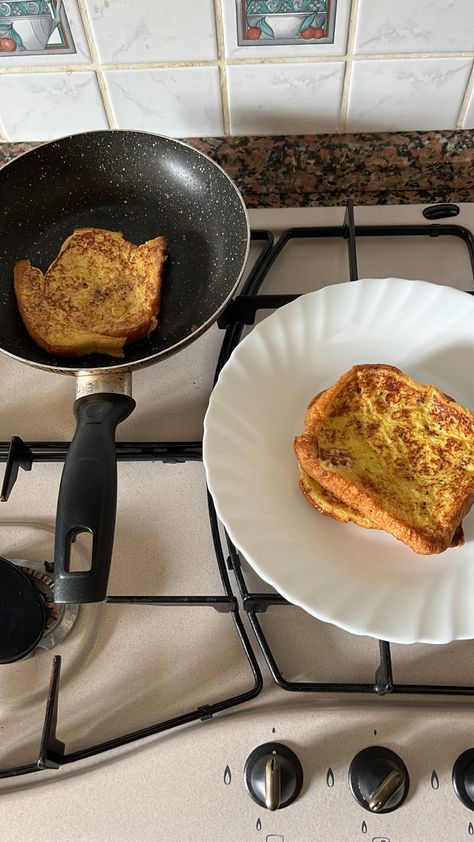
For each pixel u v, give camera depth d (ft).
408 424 1.31
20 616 1.24
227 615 1.30
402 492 1.24
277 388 1.40
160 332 1.58
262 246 1.78
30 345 1.53
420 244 1.76
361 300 1.47
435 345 1.44
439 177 1.76
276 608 1.31
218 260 1.64
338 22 1.41
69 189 1.71
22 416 1.56
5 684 1.24
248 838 1.07
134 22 1.41
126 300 1.58
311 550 1.22
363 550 1.23
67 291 1.59
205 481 1.46
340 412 1.33
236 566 1.30
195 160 1.65
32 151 1.64
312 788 1.10
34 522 1.42
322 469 1.21
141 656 1.27
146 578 1.35
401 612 1.14
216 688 1.23
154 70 1.53
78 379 1.36
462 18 1.39
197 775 1.11
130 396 1.35
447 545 1.17
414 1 1.36
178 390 1.59
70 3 1.37
